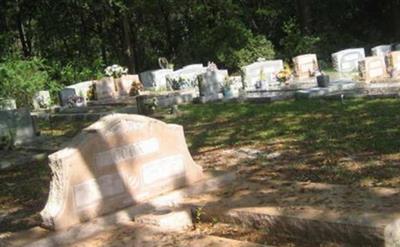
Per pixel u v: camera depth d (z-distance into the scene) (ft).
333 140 33.65
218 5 116.47
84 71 108.68
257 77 73.31
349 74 72.49
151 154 22.94
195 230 20.08
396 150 28.96
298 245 17.72
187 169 24.16
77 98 77.87
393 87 53.06
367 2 115.14
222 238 17.85
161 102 65.41
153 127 23.09
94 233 20.10
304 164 28.71
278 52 108.58
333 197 19.93
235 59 106.01
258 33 118.11
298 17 116.57
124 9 120.06
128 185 22.12
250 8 121.70
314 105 50.29
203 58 112.68
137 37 139.13
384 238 16.05
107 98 83.71
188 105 63.21
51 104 88.28
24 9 129.08
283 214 18.57
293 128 39.75
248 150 34.42
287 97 58.08
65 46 131.85
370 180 24.08
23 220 24.80
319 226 17.53
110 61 135.03
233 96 64.39
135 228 19.92
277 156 31.63
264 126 42.45
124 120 22.17
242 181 24.71
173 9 124.47
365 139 32.60
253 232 19.26
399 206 17.93
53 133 55.36
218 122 47.98
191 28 127.75
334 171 26.32
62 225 20.20
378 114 40.88
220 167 30.63
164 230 19.30
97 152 21.26
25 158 41.19
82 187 20.80
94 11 128.77
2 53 105.40
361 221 16.79
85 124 60.39
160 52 140.26
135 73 131.75
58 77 105.40
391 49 83.71
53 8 127.54
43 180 33.27
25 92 85.71
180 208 21.44
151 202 22.27
